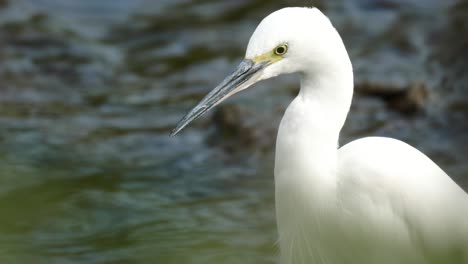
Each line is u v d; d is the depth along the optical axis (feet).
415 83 47.73
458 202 23.93
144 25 58.23
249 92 49.26
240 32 57.21
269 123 44.50
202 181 40.47
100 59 53.93
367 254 24.67
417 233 23.93
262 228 35.78
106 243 34.27
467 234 23.89
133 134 45.32
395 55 53.26
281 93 49.11
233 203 38.37
